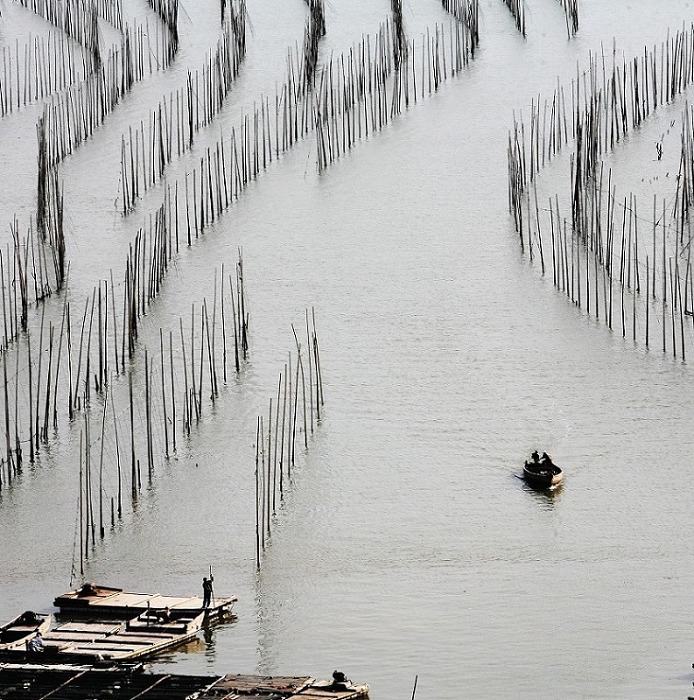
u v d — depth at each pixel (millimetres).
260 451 168375
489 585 136750
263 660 121625
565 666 119625
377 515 153125
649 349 192250
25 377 188375
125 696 109688
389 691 115062
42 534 151625
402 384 185000
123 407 180500
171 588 138875
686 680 116688
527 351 193250
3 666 116750
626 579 137500
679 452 166125
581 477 161125
